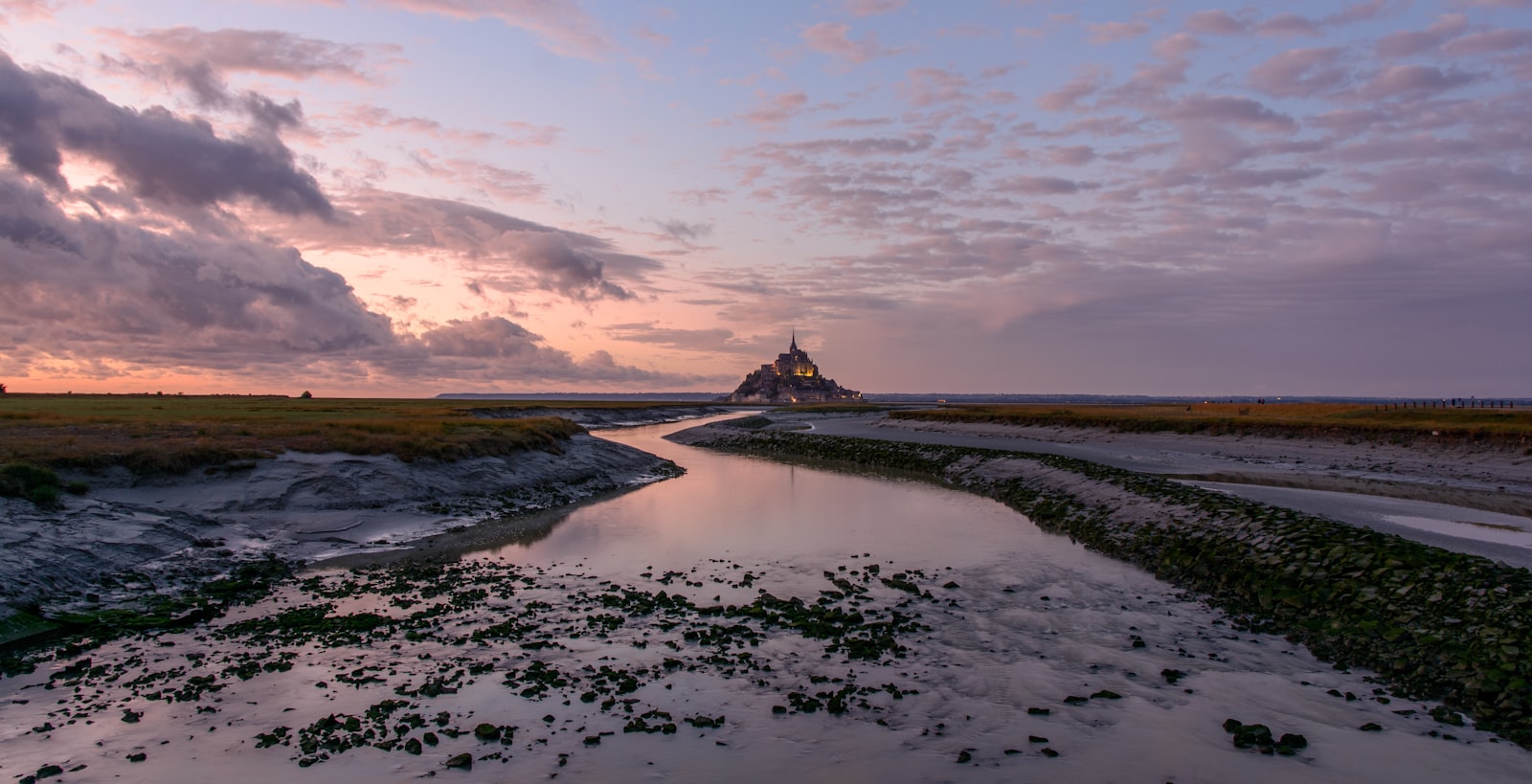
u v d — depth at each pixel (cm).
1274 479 3981
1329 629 1614
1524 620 1364
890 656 1516
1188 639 1625
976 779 1012
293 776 1016
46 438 3209
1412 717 1216
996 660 1493
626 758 1075
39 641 1603
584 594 1978
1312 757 1073
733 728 1180
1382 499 3203
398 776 1016
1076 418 7994
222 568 2245
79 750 1088
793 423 11412
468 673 1405
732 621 1742
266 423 4434
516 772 1033
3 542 1916
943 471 4953
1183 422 6800
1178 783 1001
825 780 1012
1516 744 1109
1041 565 2306
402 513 3023
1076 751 1095
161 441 3234
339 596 1969
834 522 3095
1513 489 3531
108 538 2180
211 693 1312
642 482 4625
